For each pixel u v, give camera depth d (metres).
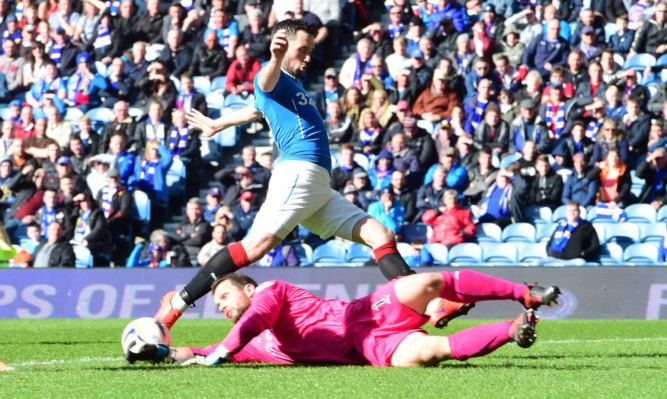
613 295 37.62
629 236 43.69
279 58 17.77
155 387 13.60
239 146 54.03
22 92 59.94
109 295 41.19
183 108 51.97
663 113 47.00
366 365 16.31
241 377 14.59
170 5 59.72
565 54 50.44
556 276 38.28
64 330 32.56
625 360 19.02
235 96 53.59
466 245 43.56
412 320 16.09
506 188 45.09
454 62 51.66
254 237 18.19
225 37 55.91
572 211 41.97
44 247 46.12
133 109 54.69
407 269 18.25
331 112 49.56
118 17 60.38
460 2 55.22
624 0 52.88
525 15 52.69
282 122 18.36
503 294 15.66
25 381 14.45
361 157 48.12
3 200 52.25
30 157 53.12
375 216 44.25
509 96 48.47
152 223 50.38
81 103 56.78
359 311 16.44
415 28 53.31
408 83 49.91
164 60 56.28
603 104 46.66
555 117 47.00
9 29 62.22
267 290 16.77
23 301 41.75
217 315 40.19
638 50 50.72
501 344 14.74
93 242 46.53
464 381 14.09
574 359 19.28
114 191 48.34
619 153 44.94
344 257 45.09
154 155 50.38
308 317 16.80
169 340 16.81
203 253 44.75
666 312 36.91
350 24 57.41
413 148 47.25
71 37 60.47
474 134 48.00
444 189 45.62
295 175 18.16
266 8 56.59
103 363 19.14
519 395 12.83
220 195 47.62
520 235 44.53
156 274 40.94
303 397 12.62
